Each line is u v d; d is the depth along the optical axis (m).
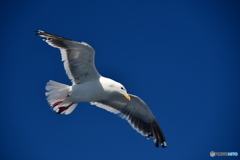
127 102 13.45
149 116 13.76
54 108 12.46
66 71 11.88
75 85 12.01
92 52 11.33
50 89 12.12
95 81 12.01
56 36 11.36
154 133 13.95
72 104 12.70
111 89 12.12
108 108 13.76
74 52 11.54
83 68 11.88
